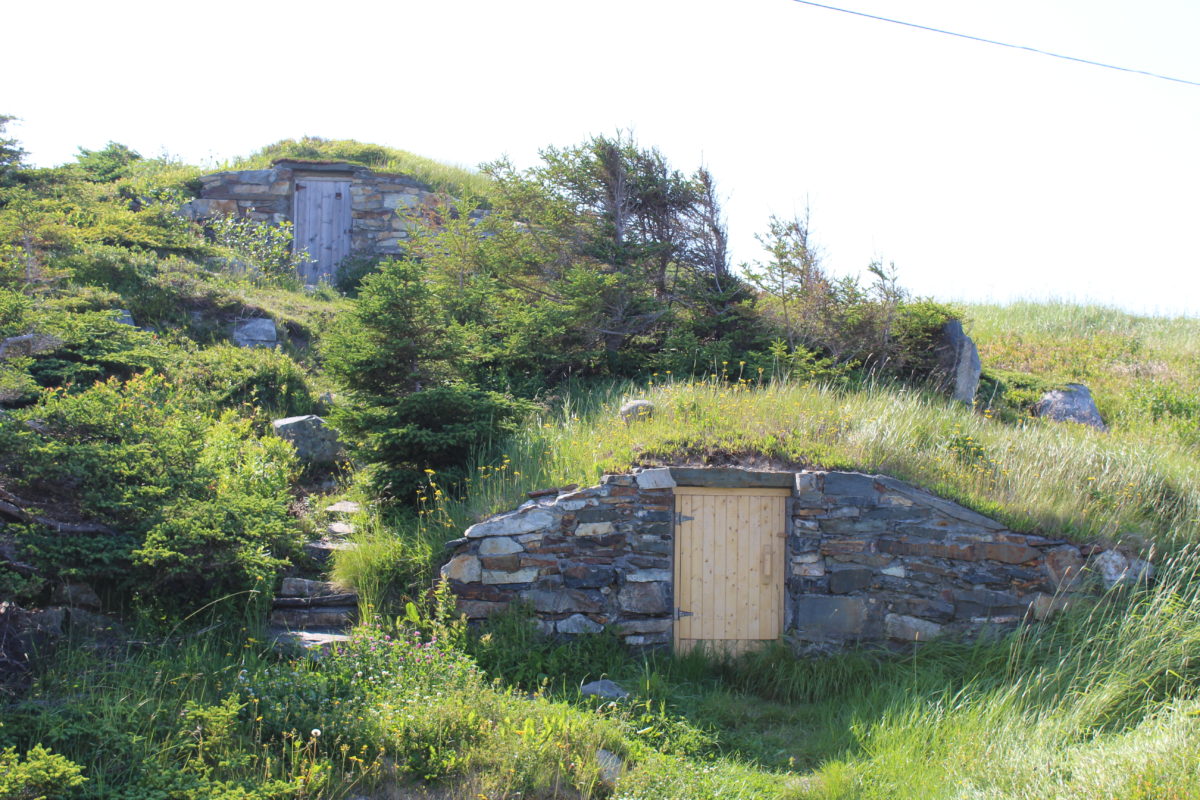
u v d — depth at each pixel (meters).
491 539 8.75
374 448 10.14
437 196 19.61
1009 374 16.33
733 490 9.19
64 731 5.32
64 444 7.24
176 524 7.09
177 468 7.76
